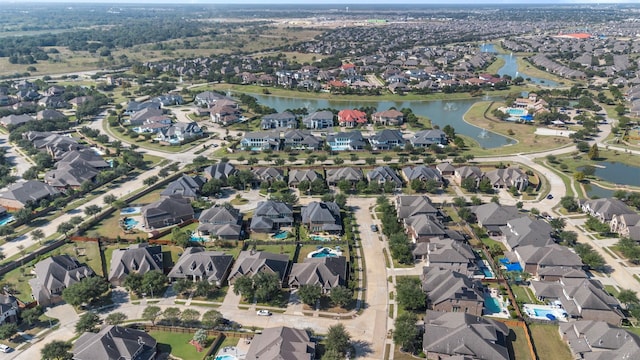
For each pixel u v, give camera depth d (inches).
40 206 7052.2
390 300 4899.1
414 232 6102.4
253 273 5191.9
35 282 5049.2
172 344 4286.4
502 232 6171.3
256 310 4766.2
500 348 4037.9
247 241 6077.8
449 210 7032.5
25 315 4485.7
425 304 4707.2
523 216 6378.0
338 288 4751.5
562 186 7839.6
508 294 4960.6
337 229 6269.7
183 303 4891.7
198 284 4899.1
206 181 7854.3
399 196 7135.8
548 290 4896.7
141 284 4975.4
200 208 7106.3
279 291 5044.3
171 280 5265.8
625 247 5595.5
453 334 4101.9
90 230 6397.6
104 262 5625.0
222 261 5398.6
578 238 6161.4
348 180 7844.5
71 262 5364.2
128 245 6013.8
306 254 5821.9
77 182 7805.1
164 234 6289.4
